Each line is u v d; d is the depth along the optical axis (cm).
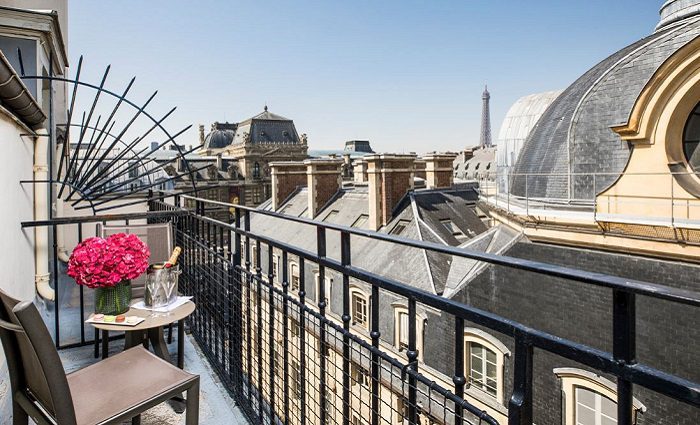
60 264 695
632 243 901
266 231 2270
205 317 403
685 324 704
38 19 634
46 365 136
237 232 326
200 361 384
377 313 172
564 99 1393
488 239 1273
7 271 336
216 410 306
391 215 1748
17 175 398
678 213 916
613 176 1094
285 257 253
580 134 1190
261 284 289
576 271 95
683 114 936
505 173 1602
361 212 1908
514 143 2189
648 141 984
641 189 991
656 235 865
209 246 399
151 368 212
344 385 196
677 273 837
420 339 1012
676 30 1123
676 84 927
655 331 736
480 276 995
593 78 1265
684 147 951
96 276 264
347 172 6053
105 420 169
